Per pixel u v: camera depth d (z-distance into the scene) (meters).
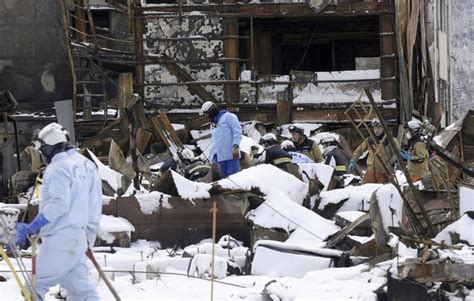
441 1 79.31
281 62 68.75
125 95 54.78
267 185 31.64
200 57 61.66
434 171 30.47
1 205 31.98
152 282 25.48
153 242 31.64
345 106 60.69
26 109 66.62
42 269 19.52
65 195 19.30
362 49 69.56
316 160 42.62
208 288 24.50
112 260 27.33
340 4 60.81
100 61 62.06
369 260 26.28
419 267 22.42
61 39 67.06
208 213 31.55
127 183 36.03
